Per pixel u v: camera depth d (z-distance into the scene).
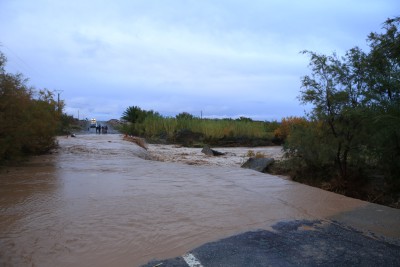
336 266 3.92
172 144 31.97
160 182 8.95
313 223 5.61
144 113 45.81
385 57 9.41
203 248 4.42
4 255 4.13
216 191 7.97
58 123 17.23
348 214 6.24
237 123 35.53
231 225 5.39
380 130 8.52
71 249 4.34
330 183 10.45
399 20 8.91
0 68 11.57
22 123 12.32
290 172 12.48
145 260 4.08
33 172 10.27
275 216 5.96
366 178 10.40
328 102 10.28
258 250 4.35
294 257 4.14
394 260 4.14
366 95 9.30
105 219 5.56
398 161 8.96
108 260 4.07
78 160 13.47
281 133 33.00
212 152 22.00
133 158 14.54
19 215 5.70
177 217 5.76
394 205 8.48
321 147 10.57
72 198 6.92
